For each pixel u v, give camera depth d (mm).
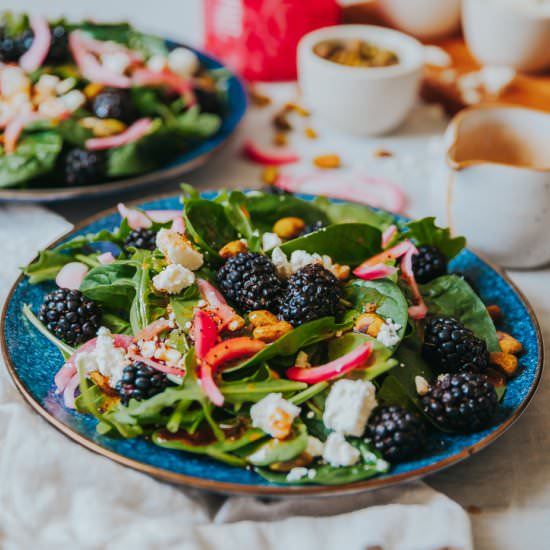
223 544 410
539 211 542
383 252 492
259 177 645
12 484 426
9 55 665
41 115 605
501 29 690
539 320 534
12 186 586
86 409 438
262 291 460
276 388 434
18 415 448
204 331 444
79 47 664
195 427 427
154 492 429
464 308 490
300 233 511
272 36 733
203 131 628
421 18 755
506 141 581
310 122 709
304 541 413
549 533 431
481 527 432
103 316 479
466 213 553
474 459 455
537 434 466
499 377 463
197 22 875
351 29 704
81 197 570
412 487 434
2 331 463
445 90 714
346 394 427
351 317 464
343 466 417
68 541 411
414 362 460
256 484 409
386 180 645
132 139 599
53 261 502
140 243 496
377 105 663
